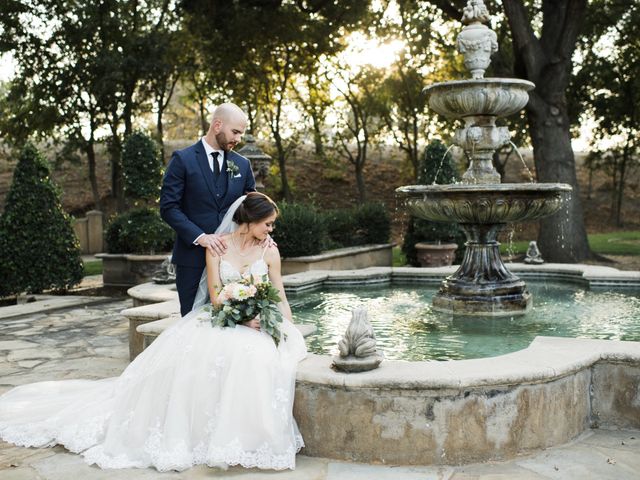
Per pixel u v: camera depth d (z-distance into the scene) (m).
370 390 3.35
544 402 3.48
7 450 3.59
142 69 18.56
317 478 3.16
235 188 4.15
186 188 4.09
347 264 12.20
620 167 25.48
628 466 3.25
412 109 21.08
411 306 6.34
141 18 20.06
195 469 3.29
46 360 5.80
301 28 19.00
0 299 10.23
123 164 11.63
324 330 5.28
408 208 6.01
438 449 3.33
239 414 3.30
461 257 12.80
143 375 3.59
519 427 3.42
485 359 3.62
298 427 3.50
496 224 5.92
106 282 11.88
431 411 3.32
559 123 14.30
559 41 13.91
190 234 3.93
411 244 12.92
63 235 10.32
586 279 7.29
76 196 26.20
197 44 20.19
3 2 18.48
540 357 3.66
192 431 3.40
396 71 21.48
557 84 14.16
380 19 19.38
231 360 3.40
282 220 10.99
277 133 22.66
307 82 22.58
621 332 5.02
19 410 4.00
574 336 4.91
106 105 19.52
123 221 11.75
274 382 3.40
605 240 20.55
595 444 3.57
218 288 3.85
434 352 4.50
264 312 3.63
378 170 29.69
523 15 14.08
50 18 19.02
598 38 20.16
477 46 6.06
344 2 17.36
